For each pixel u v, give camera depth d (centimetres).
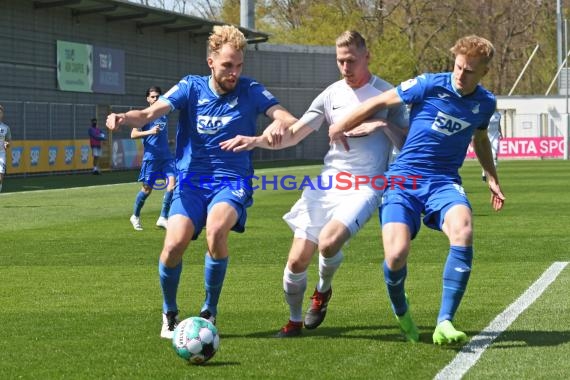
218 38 727
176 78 4603
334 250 714
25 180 3194
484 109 702
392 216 698
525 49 7450
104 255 1251
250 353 670
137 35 4244
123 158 4072
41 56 3588
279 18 7481
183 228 718
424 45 6969
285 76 5581
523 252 1234
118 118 704
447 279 683
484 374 598
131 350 683
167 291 725
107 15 3988
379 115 731
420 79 704
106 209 2033
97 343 708
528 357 644
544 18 7350
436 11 6962
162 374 611
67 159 3609
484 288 939
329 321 791
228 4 7406
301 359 648
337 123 715
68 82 3725
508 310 816
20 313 838
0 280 1036
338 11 6812
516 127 5800
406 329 704
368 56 741
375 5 7031
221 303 884
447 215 689
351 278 1030
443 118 698
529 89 7512
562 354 651
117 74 4062
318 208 732
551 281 977
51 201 2273
